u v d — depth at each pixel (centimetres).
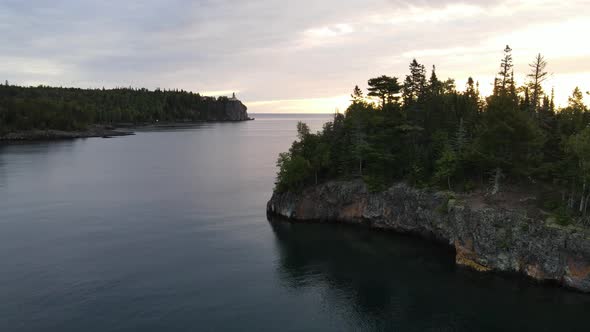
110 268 6231
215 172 14662
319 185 8919
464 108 9450
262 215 9162
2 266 6269
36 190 11444
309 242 7450
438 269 6262
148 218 8831
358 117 8825
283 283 5828
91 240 7431
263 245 7288
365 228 8238
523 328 4688
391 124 8862
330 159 9019
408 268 6309
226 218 8894
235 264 6462
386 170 8425
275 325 4778
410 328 4734
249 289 5644
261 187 12012
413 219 7688
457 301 5303
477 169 7288
